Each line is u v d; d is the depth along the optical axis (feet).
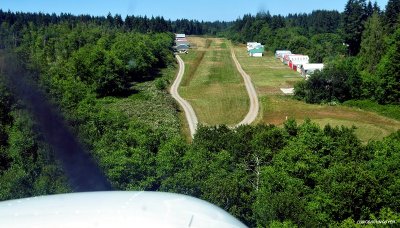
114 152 90.02
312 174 84.28
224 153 93.45
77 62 244.63
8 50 157.28
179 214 20.77
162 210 20.90
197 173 79.92
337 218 69.21
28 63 159.74
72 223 19.43
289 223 59.21
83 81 241.76
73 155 94.89
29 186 75.97
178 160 84.43
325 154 101.55
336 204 69.31
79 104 151.84
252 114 203.21
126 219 19.74
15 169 86.38
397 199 73.26
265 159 100.07
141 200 21.89
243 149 102.06
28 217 20.10
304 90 228.84
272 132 111.24
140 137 108.27
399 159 91.66
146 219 19.85
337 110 209.05
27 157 94.38
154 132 127.54
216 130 127.85
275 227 58.85
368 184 71.10
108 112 147.54
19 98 132.05
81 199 22.06
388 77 213.46
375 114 203.10
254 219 69.10
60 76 210.59
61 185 76.23
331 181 75.61
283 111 206.69
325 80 222.69
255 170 95.20
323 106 216.74
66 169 85.97
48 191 74.23
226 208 71.15
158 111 198.08
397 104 212.64
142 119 180.96
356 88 222.89
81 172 84.64
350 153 101.45
